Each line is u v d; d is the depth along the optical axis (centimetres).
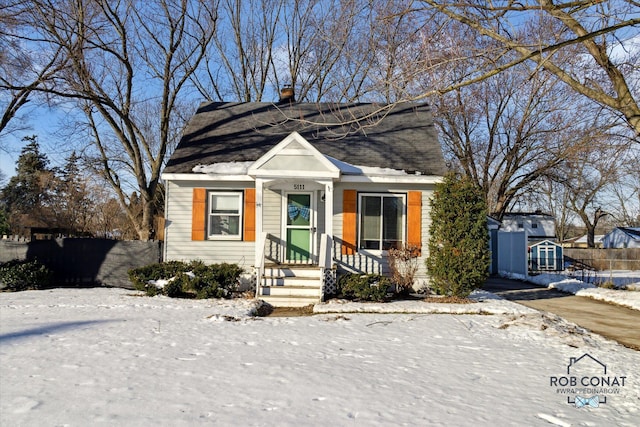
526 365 734
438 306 1252
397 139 1703
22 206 4459
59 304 1252
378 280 1366
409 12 923
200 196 1518
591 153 2055
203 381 612
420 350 817
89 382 600
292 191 1553
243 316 1112
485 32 831
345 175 1466
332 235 1459
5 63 1664
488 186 3250
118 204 3541
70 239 1733
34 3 1636
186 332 922
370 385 612
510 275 2425
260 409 516
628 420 519
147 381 608
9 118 1833
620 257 2933
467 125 3131
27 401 528
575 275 2297
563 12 834
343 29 2033
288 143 1420
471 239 1338
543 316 1142
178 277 1383
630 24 693
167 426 464
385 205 1517
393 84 898
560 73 912
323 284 1360
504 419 508
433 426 482
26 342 821
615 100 893
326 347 822
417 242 1500
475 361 752
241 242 1520
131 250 1706
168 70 2092
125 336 877
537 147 2964
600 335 1009
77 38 1753
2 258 1744
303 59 3128
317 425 475
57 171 4728
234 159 1573
